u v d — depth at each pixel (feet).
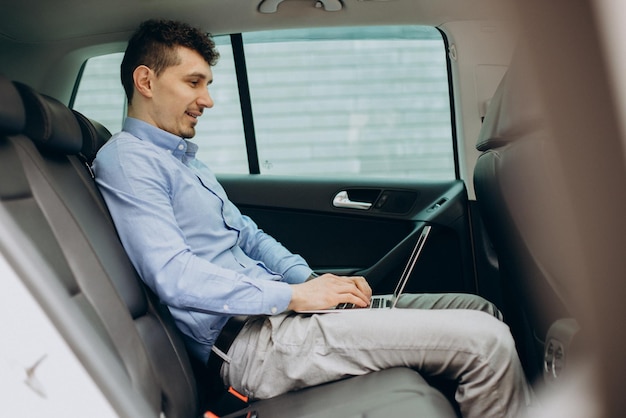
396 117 8.77
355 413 3.86
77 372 2.57
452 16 7.41
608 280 2.29
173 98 5.24
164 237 4.73
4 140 3.73
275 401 4.51
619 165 2.01
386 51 8.62
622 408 2.46
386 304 5.39
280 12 7.09
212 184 5.83
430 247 7.52
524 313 5.09
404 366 4.50
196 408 4.65
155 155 5.01
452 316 4.44
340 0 6.97
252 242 6.19
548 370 3.83
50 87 7.25
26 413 2.56
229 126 8.75
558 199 2.56
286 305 4.75
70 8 6.49
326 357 4.60
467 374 4.29
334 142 8.89
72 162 4.71
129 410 2.66
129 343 3.82
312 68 8.67
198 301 4.64
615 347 2.39
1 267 2.52
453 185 7.81
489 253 7.64
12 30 6.68
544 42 2.27
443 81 8.60
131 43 5.34
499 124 4.12
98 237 4.37
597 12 1.96
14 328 2.53
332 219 7.91
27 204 3.57
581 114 2.14
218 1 6.72
